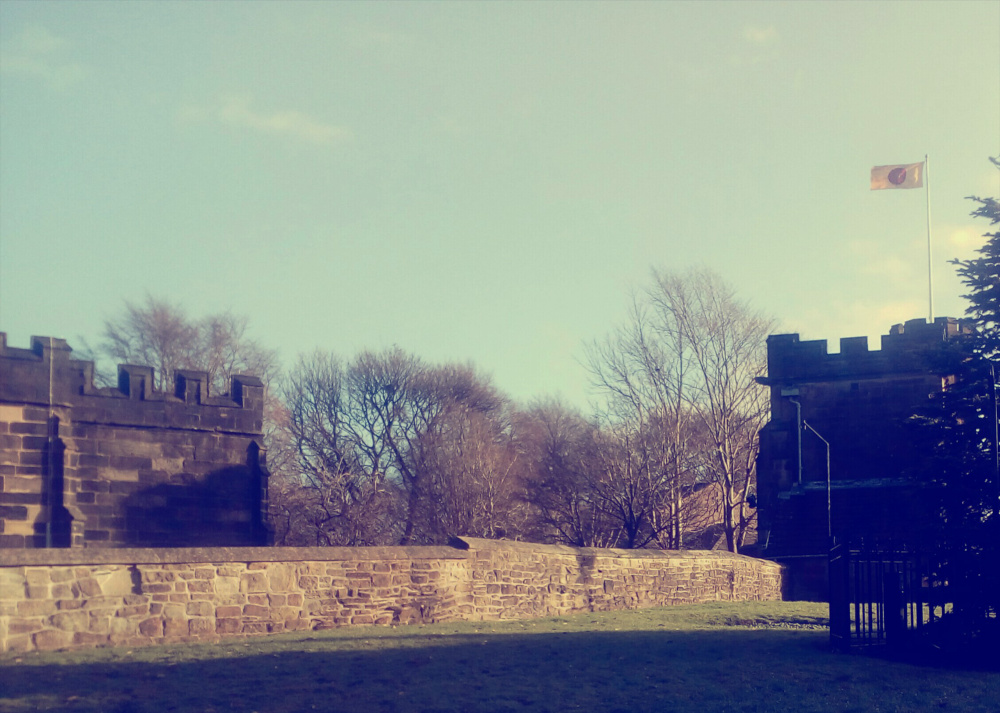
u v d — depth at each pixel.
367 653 16.38
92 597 16.42
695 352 47.06
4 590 15.64
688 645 17.52
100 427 29.69
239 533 31.64
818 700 13.54
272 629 18.16
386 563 19.83
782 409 39.91
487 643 17.58
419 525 52.16
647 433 46.25
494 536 48.22
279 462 54.81
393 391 58.75
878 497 37.38
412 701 13.50
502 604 21.66
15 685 13.65
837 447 38.62
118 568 16.77
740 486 49.62
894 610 16.44
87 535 28.97
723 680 14.62
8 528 27.22
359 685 14.27
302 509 50.31
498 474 50.72
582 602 23.48
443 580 20.55
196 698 13.38
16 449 27.67
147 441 30.47
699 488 50.19
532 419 60.22
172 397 31.19
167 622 17.05
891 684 14.27
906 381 38.25
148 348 57.88
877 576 16.66
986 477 17.59
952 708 13.19
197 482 31.14
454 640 17.80
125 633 16.61
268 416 57.19
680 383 47.00
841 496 37.84
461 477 49.88
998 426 17.73
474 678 14.79
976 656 15.92
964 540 16.73
